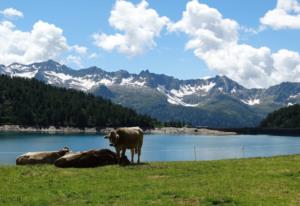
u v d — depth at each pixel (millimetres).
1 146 139500
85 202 23906
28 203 23859
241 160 42312
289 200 24078
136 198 24625
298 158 42719
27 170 35188
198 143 188500
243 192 25922
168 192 25875
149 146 161000
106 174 33000
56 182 30016
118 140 39062
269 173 32750
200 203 23500
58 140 184125
